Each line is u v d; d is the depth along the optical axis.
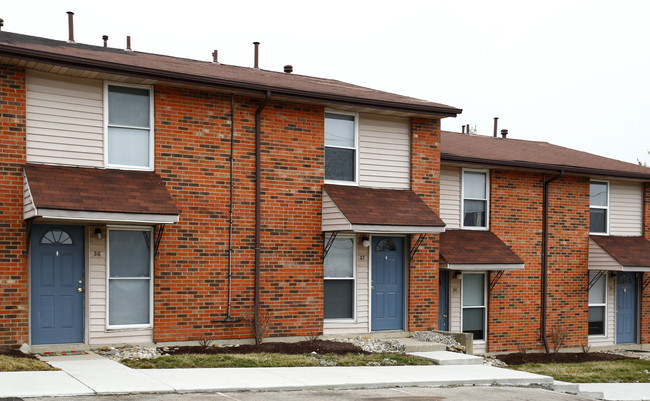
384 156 16.97
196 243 14.50
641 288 22.27
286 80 17.00
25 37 15.36
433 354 14.88
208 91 14.74
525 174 20.19
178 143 14.40
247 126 15.14
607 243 21.14
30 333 13.15
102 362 11.98
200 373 11.43
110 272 13.85
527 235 20.09
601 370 16.61
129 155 14.05
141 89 14.21
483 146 21.39
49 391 9.36
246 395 10.14
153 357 12.77
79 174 13.27
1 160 12.70
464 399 10.76
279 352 13.93
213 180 14.72
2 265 12.65
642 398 13.46
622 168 21.75
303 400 9.96
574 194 21.00
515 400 10.99
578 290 20.89
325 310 16.20
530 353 19.14
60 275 13.49
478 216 19.61
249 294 15.03
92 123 13.69
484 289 19.39
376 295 16.80
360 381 11.42
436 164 17.55
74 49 14.73
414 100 17.67
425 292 17.23
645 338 22.20
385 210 15.80
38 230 13.32
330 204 15.71
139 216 12.78
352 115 16.61
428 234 17.39
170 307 14.21
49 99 13.28
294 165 15.66
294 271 15.59
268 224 15.33
